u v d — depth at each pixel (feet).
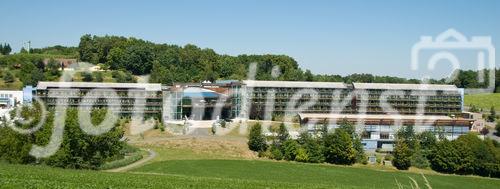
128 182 194.59
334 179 367.04
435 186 365.40
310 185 227.40
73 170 243.19
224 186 203.92
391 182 364.17
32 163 279.69
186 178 226.79
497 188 375.04
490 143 438.81
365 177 381.81
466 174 422.00
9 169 215.92
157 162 392.47
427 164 435.94
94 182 189.67
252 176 360.28
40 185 167.73
